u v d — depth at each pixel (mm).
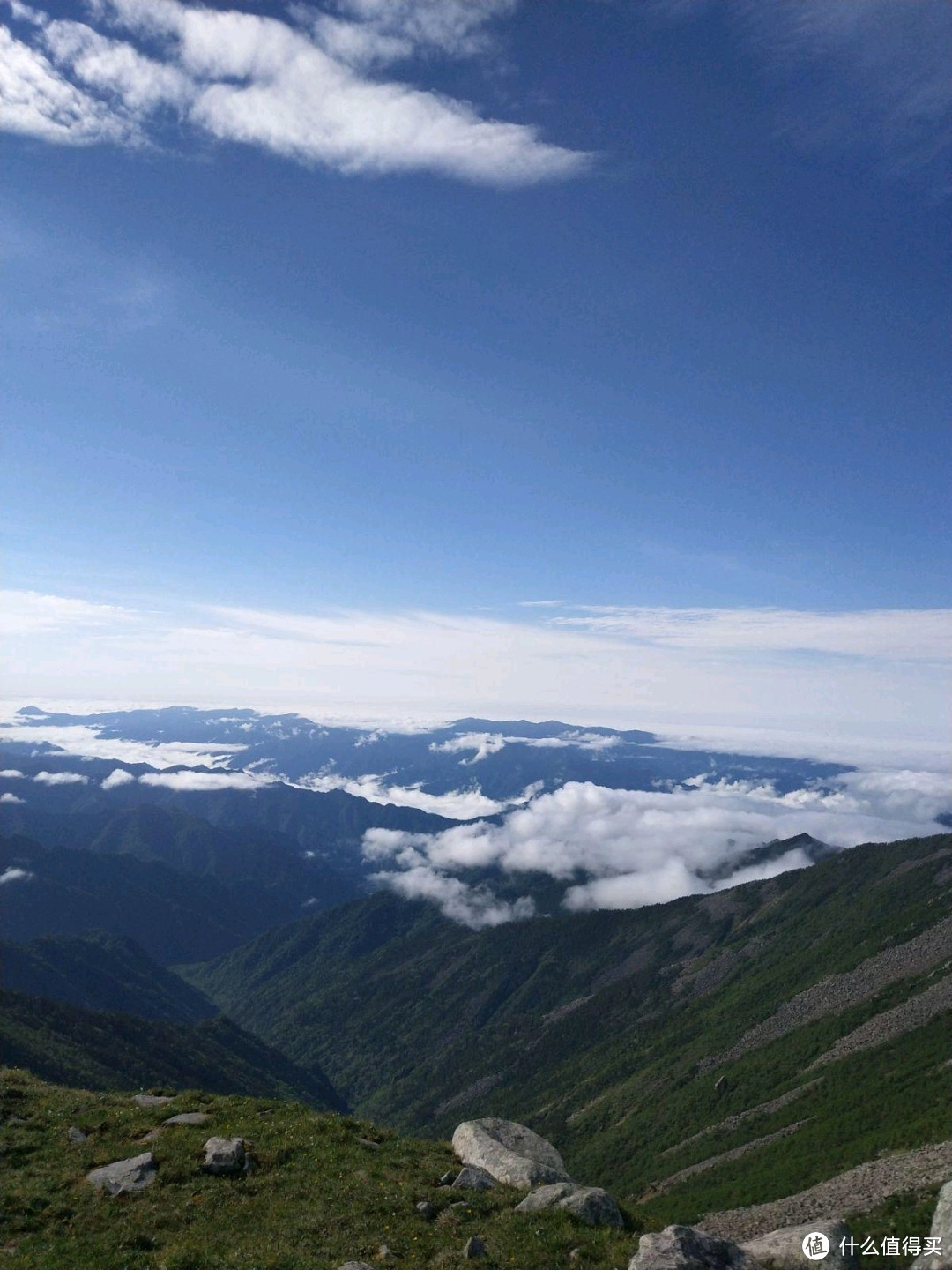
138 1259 22250
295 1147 29641
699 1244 20469
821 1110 159750
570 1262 21922
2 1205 24859
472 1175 27531
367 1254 22562
